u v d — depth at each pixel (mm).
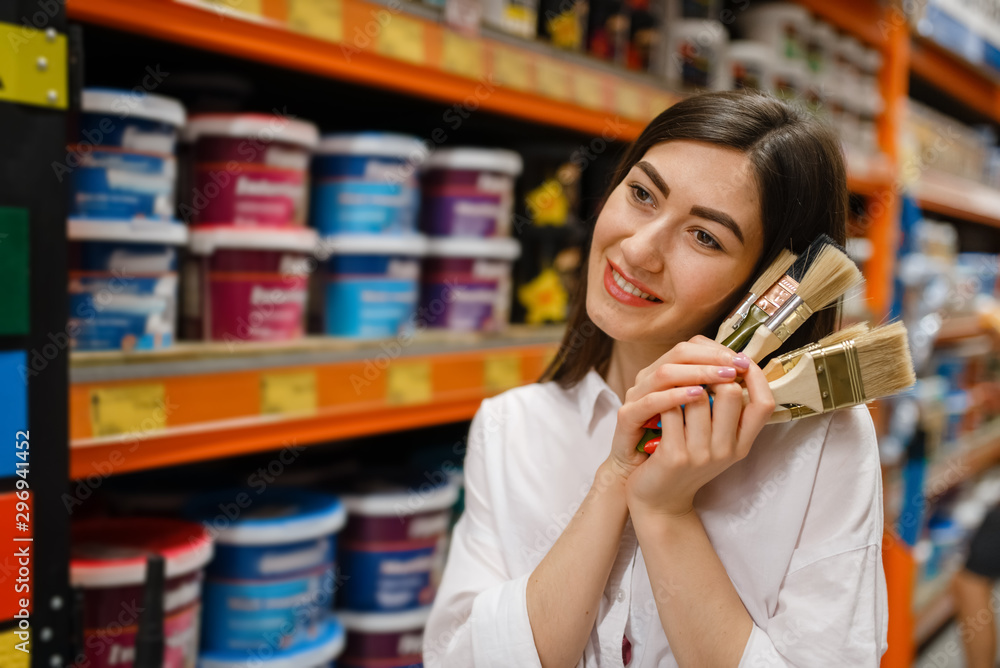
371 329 1582
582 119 1831
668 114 817
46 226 975
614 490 797
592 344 973
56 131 979
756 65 2283
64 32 979
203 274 1372
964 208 3459
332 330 1603
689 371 713
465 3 1571
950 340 3508
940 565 3387
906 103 3014
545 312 1962
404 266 1617
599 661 857
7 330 942
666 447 729
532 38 1741
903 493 2775
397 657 1633
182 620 1246
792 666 728
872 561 758
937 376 3521
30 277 961
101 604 1156
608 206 833
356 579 1618
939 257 3314
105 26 1323
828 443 797
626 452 779
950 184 3424
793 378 710
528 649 790
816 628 730
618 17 1949
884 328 727
